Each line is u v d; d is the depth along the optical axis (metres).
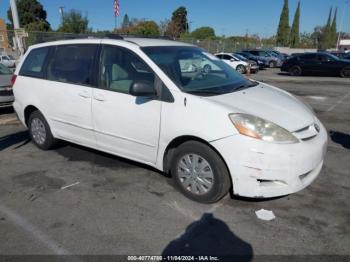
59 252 2.77
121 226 3.12
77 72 4.35
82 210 3.40
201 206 3.46
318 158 3.30
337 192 3.77
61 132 4.71
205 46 33.81
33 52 5.07
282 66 21.05
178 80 3.58
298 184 3.18
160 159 3.70
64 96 4.45
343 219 3.22
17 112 5.33
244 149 3.05
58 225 3.14
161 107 3.52
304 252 2.75
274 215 3.28
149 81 3.64
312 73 19.73
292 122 3.25
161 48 4.03
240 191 3.20
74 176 4.20
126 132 3.88
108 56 4.06
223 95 3.52
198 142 3.35
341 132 6.42
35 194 3.74
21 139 5.75
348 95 11.28
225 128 3.13
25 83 5.04
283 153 3.02
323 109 8.76
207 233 3.01
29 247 2.83
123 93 3.84
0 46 23.39
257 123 3.09
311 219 3.22
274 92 4.08
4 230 3.07
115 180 4.07
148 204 3.50
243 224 3.14
